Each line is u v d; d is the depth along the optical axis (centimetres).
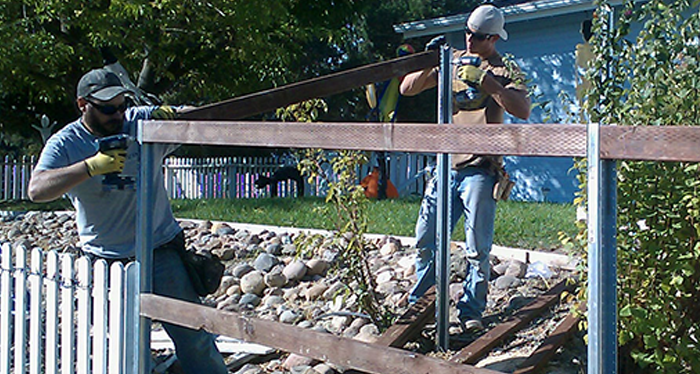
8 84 1447
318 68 2417
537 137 203
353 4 1780
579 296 347
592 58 358
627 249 333
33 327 380
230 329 273
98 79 362
